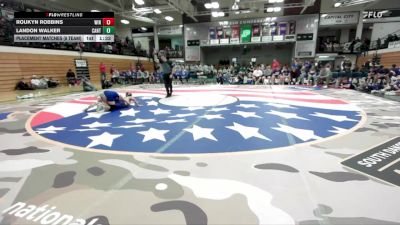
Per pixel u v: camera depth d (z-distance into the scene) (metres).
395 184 2.17
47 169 2.62
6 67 11.61
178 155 2.96
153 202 1.96
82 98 8.69
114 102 6.01
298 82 13.42
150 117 5.14
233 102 6.97
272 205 1.89
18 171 2.58
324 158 2.79
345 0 15.06
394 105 6.31
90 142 3.52
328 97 7.94
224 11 18.92
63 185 2.26
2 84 11.41
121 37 24.84
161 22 22.88
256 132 3.89
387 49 14.38
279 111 5.60
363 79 11.24
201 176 2.40
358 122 4.46
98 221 1.73
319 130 3.96
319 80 12.51
